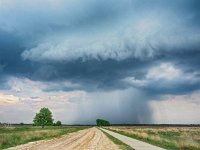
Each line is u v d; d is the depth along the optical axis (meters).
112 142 36.81
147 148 27.94
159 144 33.34
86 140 41.22
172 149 27.11
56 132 62.41
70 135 58.31
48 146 29.97
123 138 46.56
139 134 53.12
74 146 30.22
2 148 27.03
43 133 53.25
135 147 29.09
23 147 28.36
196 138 47.91
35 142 35.97
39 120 132.62
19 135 42.22
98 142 36.81
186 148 28.08
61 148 27.64
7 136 37.53
